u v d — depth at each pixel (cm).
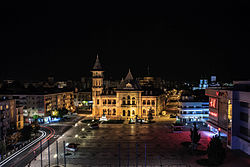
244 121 6619
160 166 5831
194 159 6297
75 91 19050
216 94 8125
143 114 13188
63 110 13075
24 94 13162
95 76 13762
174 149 7175
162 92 15425
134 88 13225
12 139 7706
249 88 6819
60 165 5975
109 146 7581
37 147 7594
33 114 13062
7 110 9038
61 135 9188
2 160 6406
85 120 12394
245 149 6650
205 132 9281
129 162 6128
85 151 7094
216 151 5759
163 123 11406
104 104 13662
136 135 9019
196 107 11481
